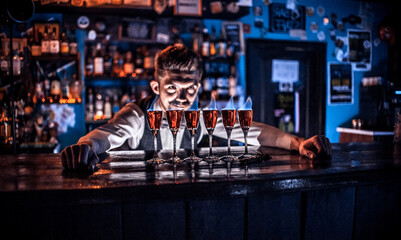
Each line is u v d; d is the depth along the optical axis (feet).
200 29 13.43
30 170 3.22
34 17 12.26
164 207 2.75
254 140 4.94
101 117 12.69
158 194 2.55
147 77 12.67
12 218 2.48
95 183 2.61
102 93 13.25
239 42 13.76
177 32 13.20
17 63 10.73
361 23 15.58
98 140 3.95
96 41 12.91
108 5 11.54
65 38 12.00
